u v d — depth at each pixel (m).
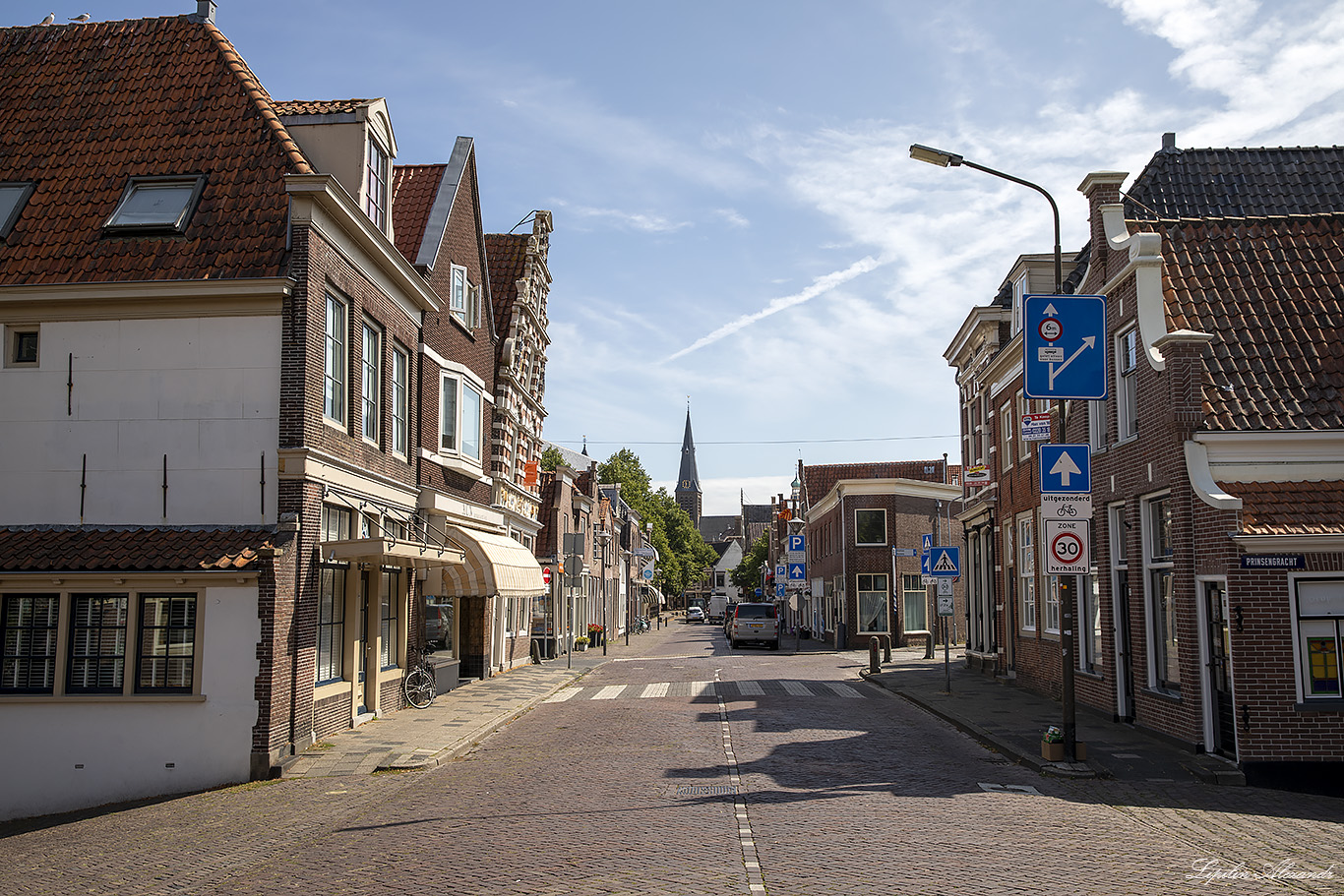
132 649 13.45
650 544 93.94
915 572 45.38
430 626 25.11
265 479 14.08
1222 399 13.84
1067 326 13.89
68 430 14.32
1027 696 21.16
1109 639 17.06
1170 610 14.86
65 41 17.36
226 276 14.20
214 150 15.59
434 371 21.06
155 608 13.55
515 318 27.97
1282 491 13.26
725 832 9.05
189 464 14.20
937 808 10.16
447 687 22.59
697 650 43.62
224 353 14.29
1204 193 19.06
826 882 7.39
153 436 14.27
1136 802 10.91
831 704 20.16
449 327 22.09
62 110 16.38
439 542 19.59
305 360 14.23
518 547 24.30
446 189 22.03
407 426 19.38
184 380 14.31
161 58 16.89
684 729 16.36
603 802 10.63
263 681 13.33
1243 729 12.35
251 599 13.45
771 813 9.88
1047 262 23.25
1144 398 15.04
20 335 14.65
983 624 27.67
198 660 13.41
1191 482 13.41
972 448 28.53
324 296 14.95
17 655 13.51
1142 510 15.56
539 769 12.94
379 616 17.77
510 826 9.56
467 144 23.11
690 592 158.00
